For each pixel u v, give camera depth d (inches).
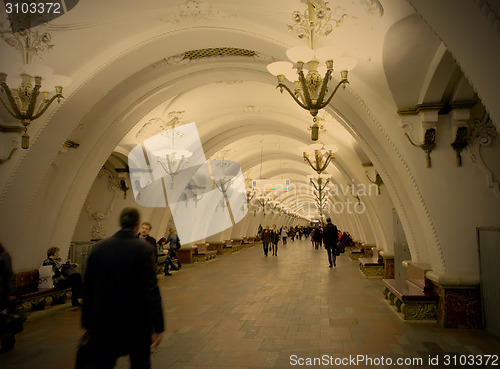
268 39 214.2
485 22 84.0
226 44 235.9
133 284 102.2
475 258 200.1
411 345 168.2
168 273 459.2
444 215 204.2
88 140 309.7
